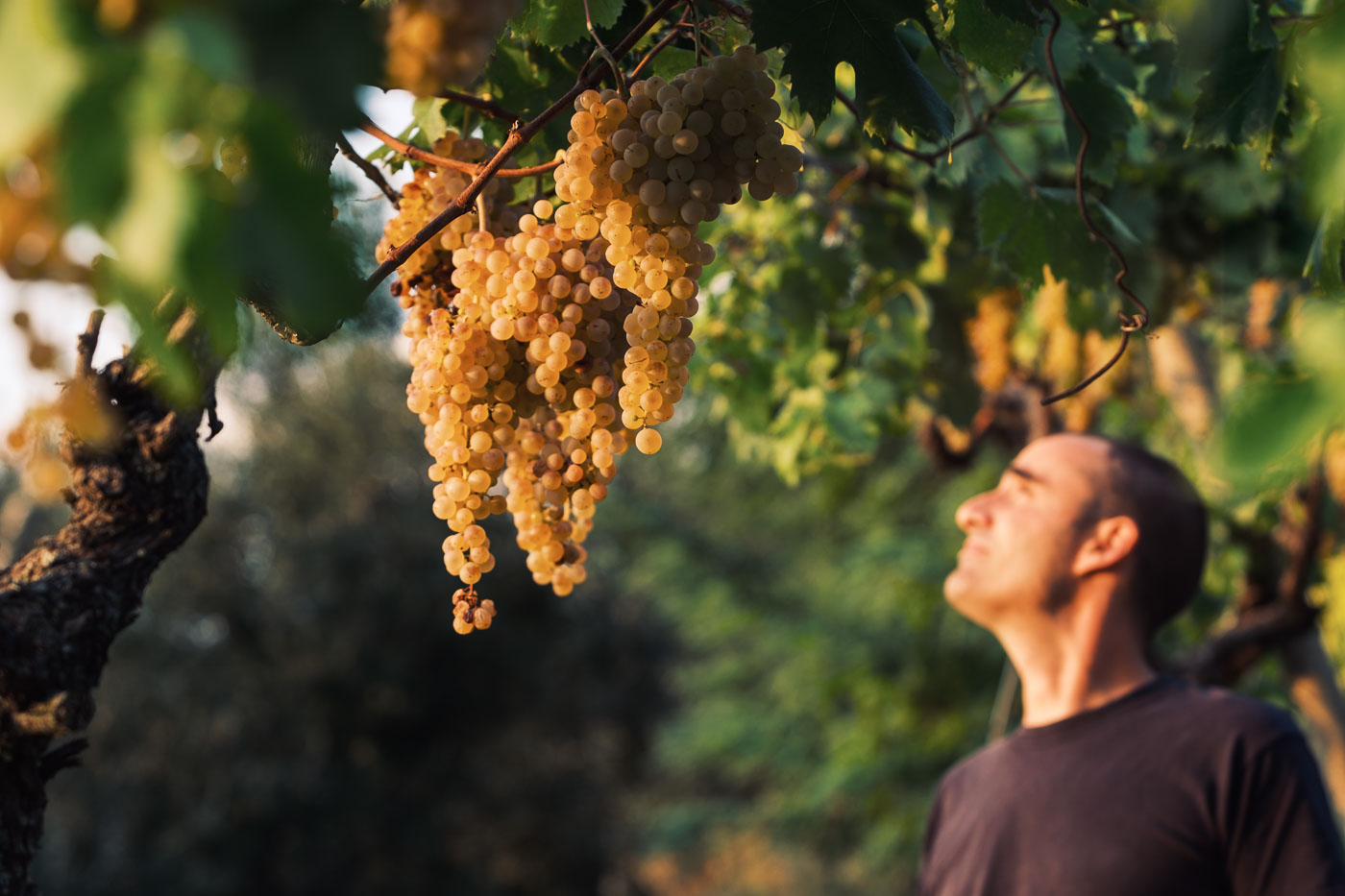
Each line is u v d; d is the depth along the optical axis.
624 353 0.81
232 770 9.67
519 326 0.76
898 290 2.41
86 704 1.02
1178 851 1.50
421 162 0.96
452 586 10.91
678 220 0.75
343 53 0.33
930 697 8.94
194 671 9.97
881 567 9.05
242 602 10.29
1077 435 1.87
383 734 10.45
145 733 9.63
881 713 8.94
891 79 0.88
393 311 3.46
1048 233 1.50
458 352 0.77
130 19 0.30
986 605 1.82
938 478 8.81
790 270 2.19
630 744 12.69
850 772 8.68
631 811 13.90
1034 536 1.77
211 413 1.07
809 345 2.35
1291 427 0.33
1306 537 2.38
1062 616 1.76
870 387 2.48
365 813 9.93
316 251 0.31
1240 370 2.64
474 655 10.80
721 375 2.52
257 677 10.16
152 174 0.29
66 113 0.29
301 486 11.15
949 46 1.04
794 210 2.19
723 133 0.74
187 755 9.64
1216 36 0.86
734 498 11.59
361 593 10.53
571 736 11.64
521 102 1.12
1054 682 1.78
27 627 0.99
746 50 0.75
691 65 1.07
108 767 9.46
